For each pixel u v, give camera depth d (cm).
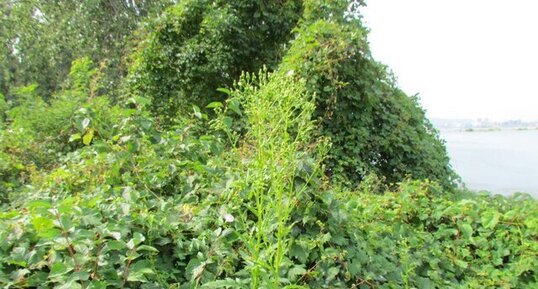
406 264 246
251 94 197
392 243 264
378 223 288
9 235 175
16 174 384
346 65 459
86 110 289
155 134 295
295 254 204
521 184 698
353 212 267
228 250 197
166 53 719
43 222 164
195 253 196
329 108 452
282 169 177
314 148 282
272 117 184
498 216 296
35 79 1277
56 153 449
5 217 200
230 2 707
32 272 168
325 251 211
